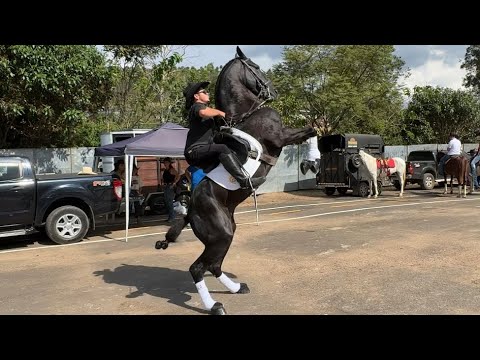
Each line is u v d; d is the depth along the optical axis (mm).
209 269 6000
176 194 14609
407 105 35875
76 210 10648
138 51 19062
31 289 6809
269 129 5355
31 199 10148
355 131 27156
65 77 13891
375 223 11578
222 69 5676
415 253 8086
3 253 9664
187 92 5707
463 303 5531
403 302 5613
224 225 5418
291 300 5848
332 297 5887
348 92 24578
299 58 24859
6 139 17062
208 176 5449
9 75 13078
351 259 7828
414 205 15156
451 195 18531
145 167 15562
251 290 6344
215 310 5379
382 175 18859
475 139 35344
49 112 14586
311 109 25922
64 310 5785
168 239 5875
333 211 14477
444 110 34750
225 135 5246
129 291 6566
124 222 14000
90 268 8047
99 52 15969
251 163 5293
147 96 23094
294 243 9453
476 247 8367
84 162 16734
